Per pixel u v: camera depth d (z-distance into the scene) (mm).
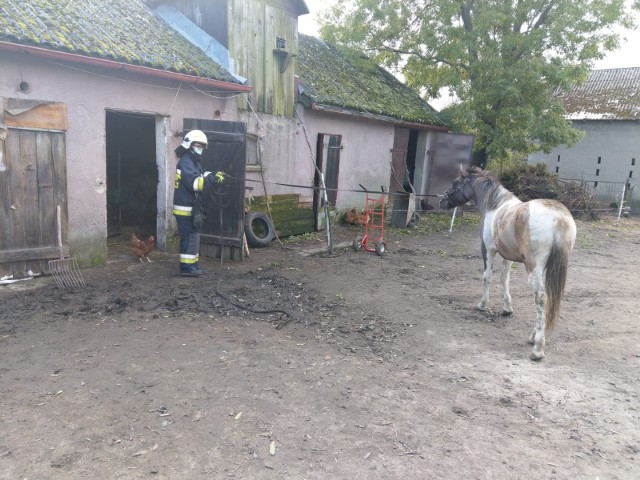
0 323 5203
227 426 3547
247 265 8195
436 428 3676
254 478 3014
